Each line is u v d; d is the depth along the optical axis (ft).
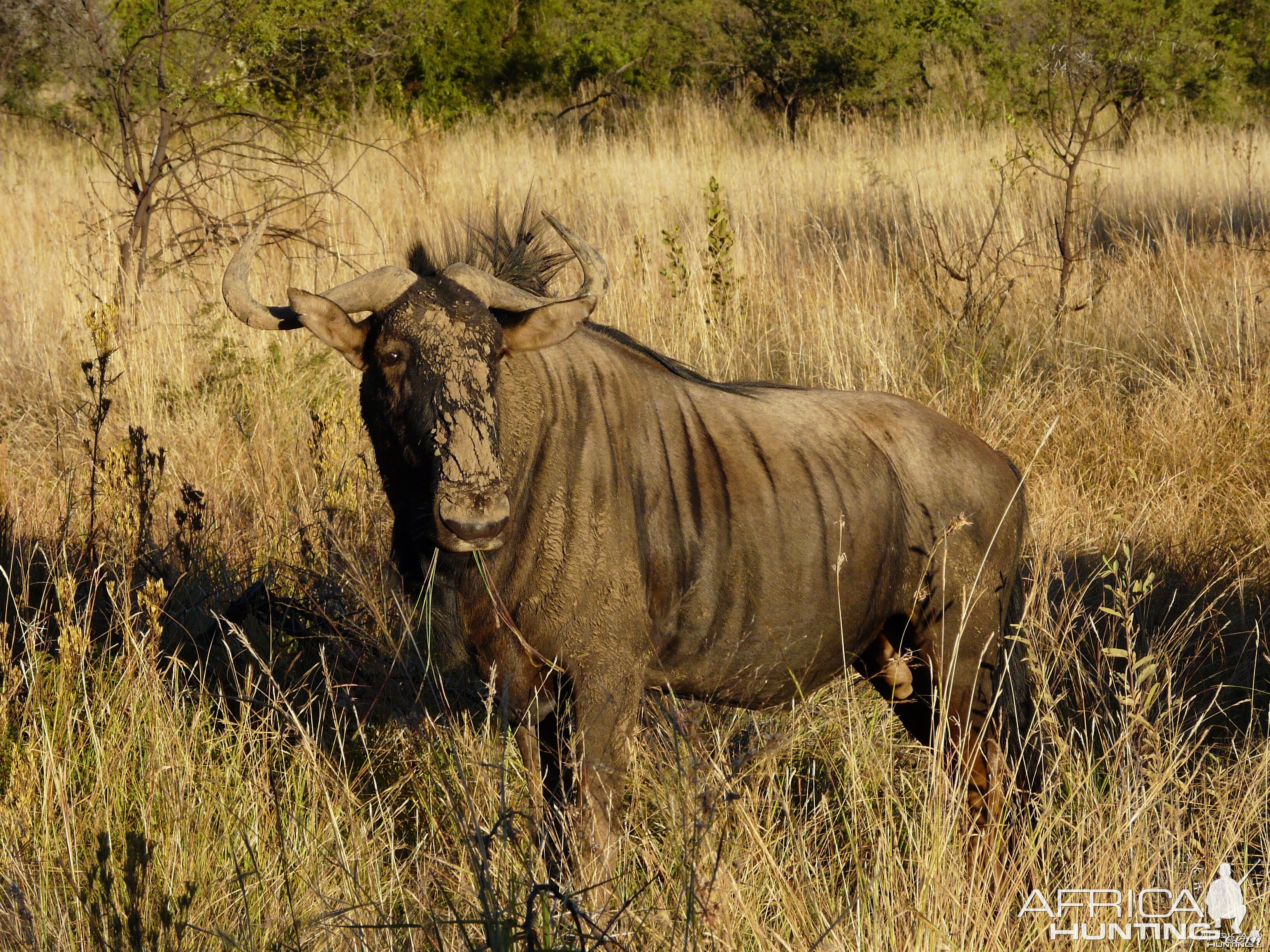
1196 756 48.08
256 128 121.60
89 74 143.13
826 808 41.98
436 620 38.32
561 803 39.14
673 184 147.23
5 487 63.82
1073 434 76.43
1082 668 50.37
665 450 39.14
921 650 43.47
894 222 125.08
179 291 96.68
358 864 37.96
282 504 65.72
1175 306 96.78
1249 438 74.69
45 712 43.47
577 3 274.57
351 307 35.73
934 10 254.27
